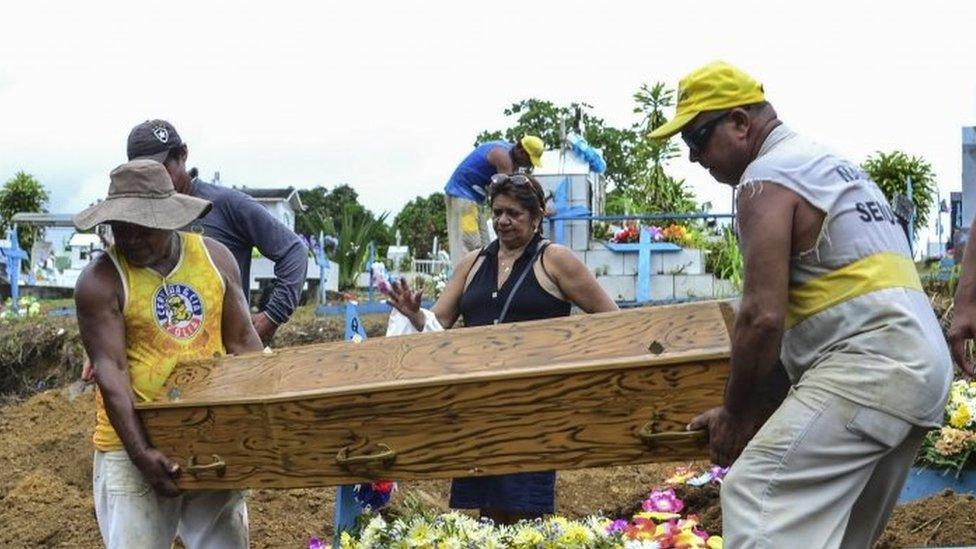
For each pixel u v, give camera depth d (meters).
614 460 4.04
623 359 3.99
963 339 4.27
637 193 19.56
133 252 4.80
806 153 3.83
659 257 14.00
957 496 6.53
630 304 13.53
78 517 8.06
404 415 4.27
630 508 7.53
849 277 3.72
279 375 4.59
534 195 5.80
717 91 3.95
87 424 10.19
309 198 55.59
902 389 3.61
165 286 4.86
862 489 3.74
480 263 5.96
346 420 4.35
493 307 5.79
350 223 24.27
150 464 4.68
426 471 4.26
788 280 3.76
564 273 5.71
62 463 9.36
